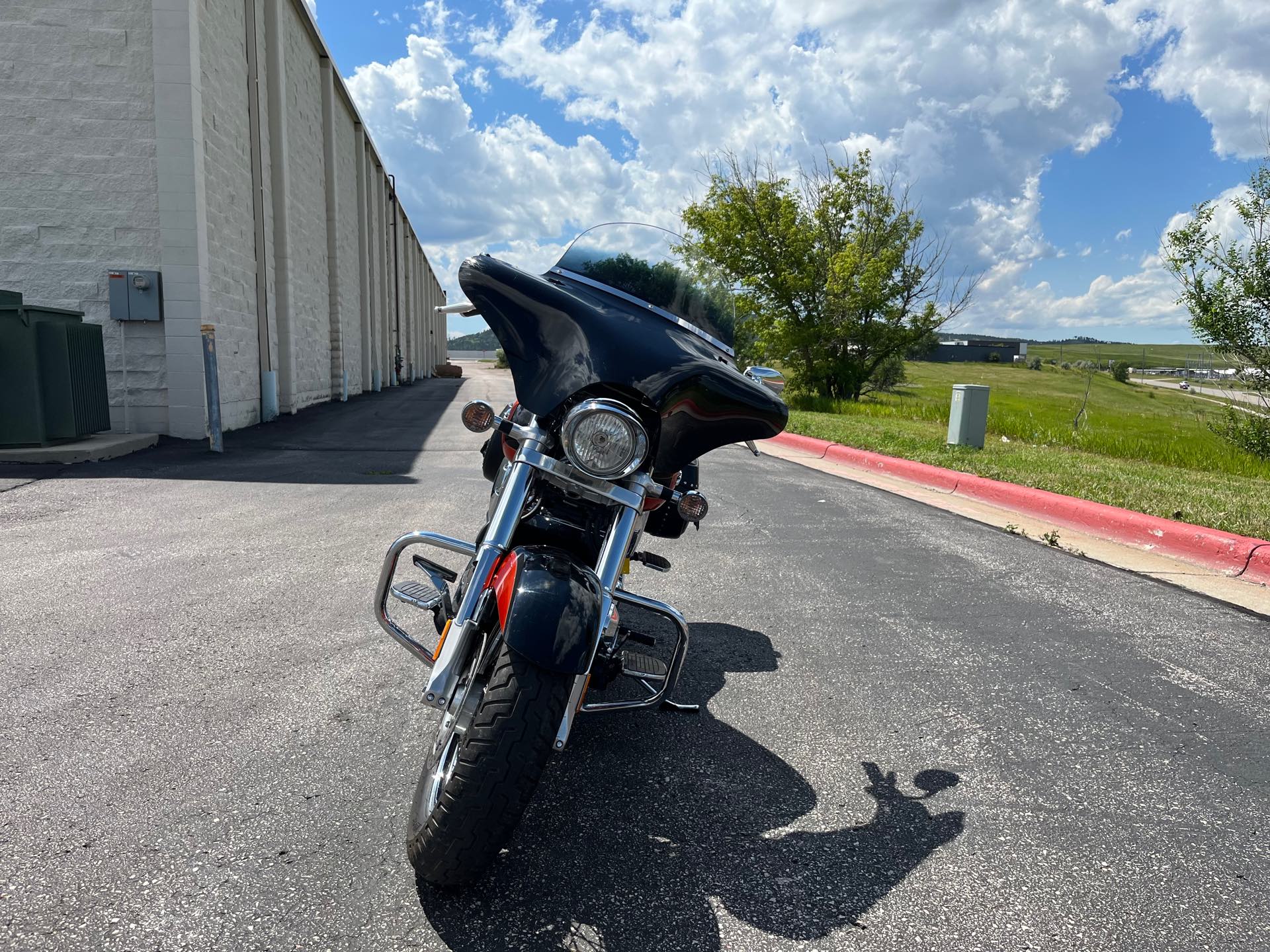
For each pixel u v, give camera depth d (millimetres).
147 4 11125
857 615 4629
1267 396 14914
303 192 18891
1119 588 5324
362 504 7129
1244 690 3721
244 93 13977
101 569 4945
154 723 2996
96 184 11242
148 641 3791
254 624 4047
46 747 2799
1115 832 2559
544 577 2131
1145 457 12891
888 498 8625
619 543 2436
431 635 3975
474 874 2037
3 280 11211
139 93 11203
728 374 2477
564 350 2453
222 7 12766
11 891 2061
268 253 15164
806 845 2436
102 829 2340
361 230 27766
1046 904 2193
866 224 29891
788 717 3309
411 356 43844
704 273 3203
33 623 3990
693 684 3598
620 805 2619
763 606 4738
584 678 2201
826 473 10516
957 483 9180
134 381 11500
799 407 25547
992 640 4285
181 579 4773
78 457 9133
